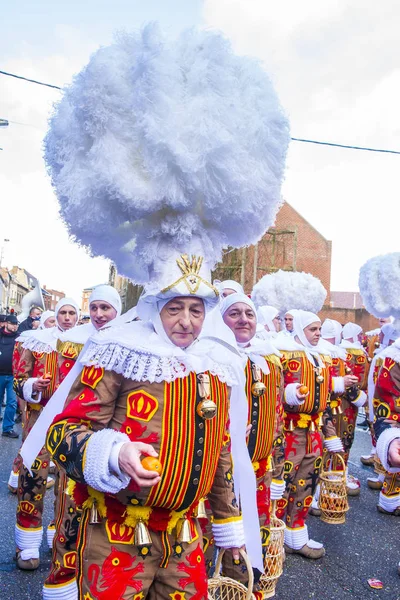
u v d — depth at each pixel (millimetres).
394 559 4262
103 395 1849
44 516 4910
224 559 2791
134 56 1966
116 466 1646
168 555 1876
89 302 3830
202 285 1915
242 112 2025
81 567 1859
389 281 5645
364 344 10438
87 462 1675
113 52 1968
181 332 1925
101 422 1857
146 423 1819
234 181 1993
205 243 2109
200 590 1908
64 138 2062
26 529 3773
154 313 1962
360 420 11023
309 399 4035
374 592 3672
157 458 1751
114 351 1844
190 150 1920
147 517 1825
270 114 2131
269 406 3080
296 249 27875
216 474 2248
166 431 1817
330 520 4793
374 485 6328
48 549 4148
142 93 1884
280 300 5684
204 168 1953
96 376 1856
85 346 1957
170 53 1947
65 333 3914
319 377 4098
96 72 1933
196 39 2023
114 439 1688
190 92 1963
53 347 4215
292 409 4047
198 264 1957
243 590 2307
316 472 4168
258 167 2096
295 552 4273
